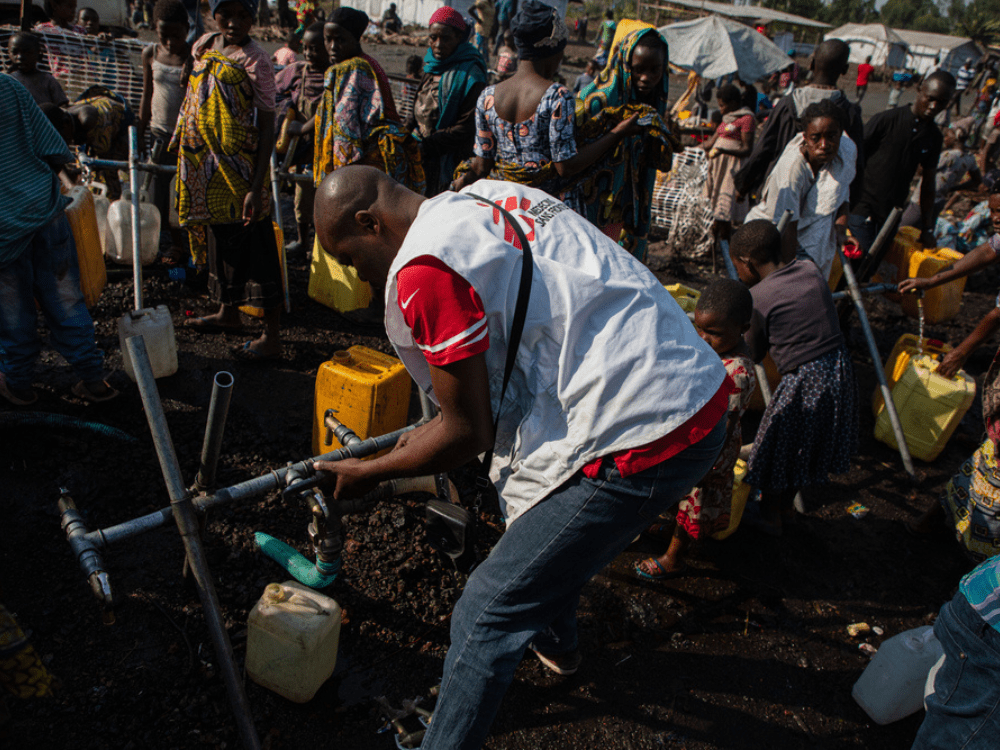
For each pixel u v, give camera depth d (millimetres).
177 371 3900
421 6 23297
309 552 2869
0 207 2781
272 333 4094
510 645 1825
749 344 3246
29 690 1817
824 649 2867
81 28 6883
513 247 1633
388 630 2611
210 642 2447
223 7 3371
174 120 4895
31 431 3203
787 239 4160
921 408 4160
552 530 1764
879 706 2529
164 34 4730
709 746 2391
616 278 1708
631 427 1673
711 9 26906
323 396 3121
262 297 3938
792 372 3158
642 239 4191
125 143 5422
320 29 5547
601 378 1640
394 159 4219
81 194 4301
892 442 4320
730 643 2830
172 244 5113
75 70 6543
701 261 7273
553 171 3648
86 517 2867
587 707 2455
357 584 2756
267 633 2188
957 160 7516
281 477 2154
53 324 3275
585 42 32094
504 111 3588
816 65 5129
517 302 1626
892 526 3691
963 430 4715
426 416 2479
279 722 2244
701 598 3037
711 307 2709
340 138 4141
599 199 3871
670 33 15195
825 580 3246
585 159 3576
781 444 3178
